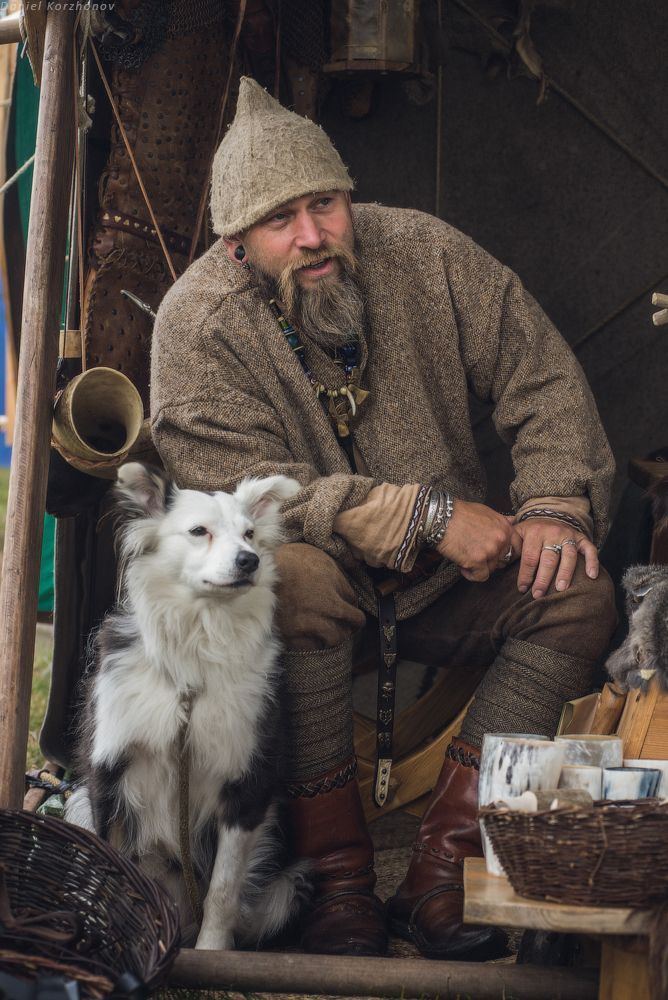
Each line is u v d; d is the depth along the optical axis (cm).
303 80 415
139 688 267
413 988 231
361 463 321
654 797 218
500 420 327
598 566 293
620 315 461
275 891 284
